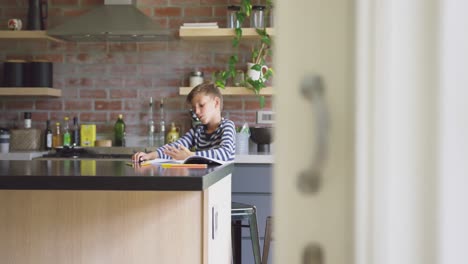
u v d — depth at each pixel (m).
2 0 5.11
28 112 5.07
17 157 4.62
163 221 2.09
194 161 2.69
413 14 0.22
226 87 4.70
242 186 4.31
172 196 2.09
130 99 5.09
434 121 0.22
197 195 2.09
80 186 1.87
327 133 0.23
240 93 4.69
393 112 0.22
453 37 0.22
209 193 2.23
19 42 5.14
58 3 5.09
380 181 0.22
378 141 0.22
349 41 0.23
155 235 2.09
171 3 5.02
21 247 2.10
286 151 0.23
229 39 4.94
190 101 3.88
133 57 5.09
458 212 0.22
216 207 2.42
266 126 4.94
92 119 5.11
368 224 0.22
